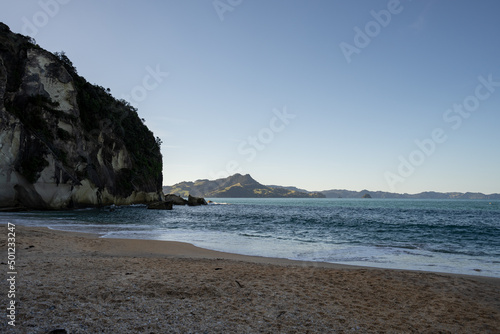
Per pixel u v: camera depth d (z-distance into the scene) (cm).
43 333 416
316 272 921
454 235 2141
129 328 455
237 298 639
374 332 506
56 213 3606
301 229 2512
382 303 661
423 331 521
